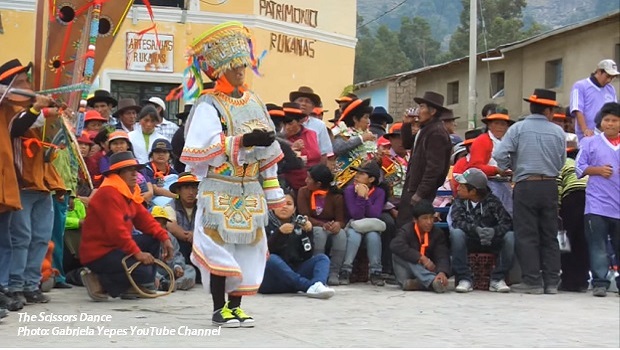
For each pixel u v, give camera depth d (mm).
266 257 7027
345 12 19266
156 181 10391
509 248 10000
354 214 10305
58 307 7969
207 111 6656
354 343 6312
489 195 10211
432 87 34344
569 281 10461
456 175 10281
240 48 6727
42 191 7852
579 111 11453
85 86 7445
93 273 8438
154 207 9609
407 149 11195
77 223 9625
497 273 10055
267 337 6457
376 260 10273
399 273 9961
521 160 10047
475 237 9977
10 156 7219
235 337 6426
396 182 11344
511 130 10117
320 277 9125
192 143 6613
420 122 10344
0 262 7547
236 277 6770
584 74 27672
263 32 17500
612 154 9992
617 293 10297
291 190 10492
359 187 10312
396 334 6816
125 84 16656
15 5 15789
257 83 17500
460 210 10148
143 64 16672
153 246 8891
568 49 28375
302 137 10844
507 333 7066
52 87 7617
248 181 6832
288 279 9117
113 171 8547
